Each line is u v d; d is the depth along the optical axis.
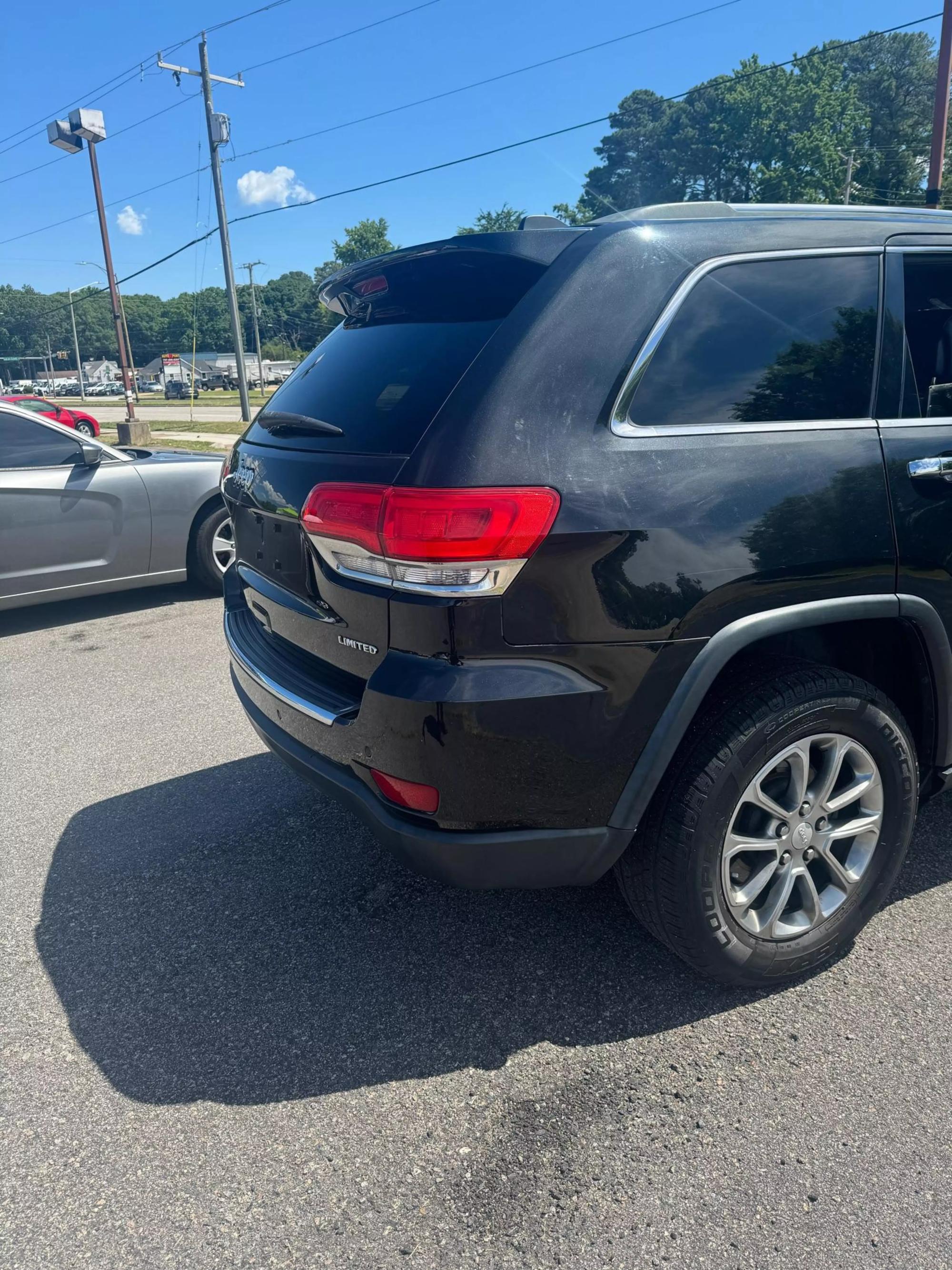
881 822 2.34
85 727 4.34
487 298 2.12
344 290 2.71
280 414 2.53
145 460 6.18
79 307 146.00
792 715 2.08
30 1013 2.38
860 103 66.44
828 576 2.09
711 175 65.75
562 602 1.85
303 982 2.45
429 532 1.80
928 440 2.26
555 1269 1.63
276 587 2.49
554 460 1.85
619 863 2.23
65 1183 1.85
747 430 2.06
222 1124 1.99
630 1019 2.26
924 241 2.43
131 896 2.91
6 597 5.68
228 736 4.19
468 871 2.02
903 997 2.30
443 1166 1.86
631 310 2.00
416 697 1.85
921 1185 1.76
